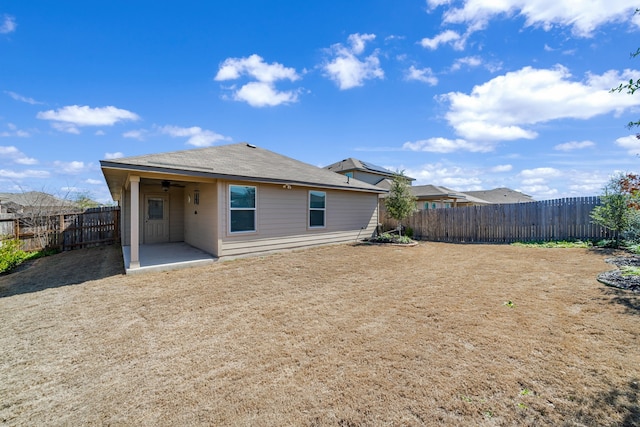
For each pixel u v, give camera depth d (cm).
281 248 923
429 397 224
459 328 344
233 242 804
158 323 384
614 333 317
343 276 617
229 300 470
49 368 281
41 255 970
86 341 336
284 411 214
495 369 258
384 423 199
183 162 756
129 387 249
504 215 1110
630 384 232
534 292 468
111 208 1195
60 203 1616
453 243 1150
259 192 861
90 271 697
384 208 1478
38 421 211
